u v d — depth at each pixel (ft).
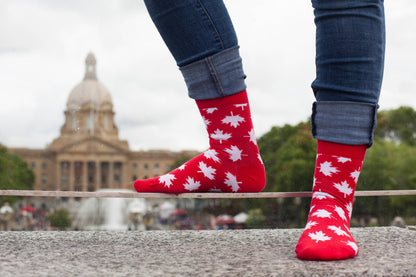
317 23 2.24
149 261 1.92
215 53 2.40
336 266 1.78
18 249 2.23
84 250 2.22
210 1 2.33
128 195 2.35
